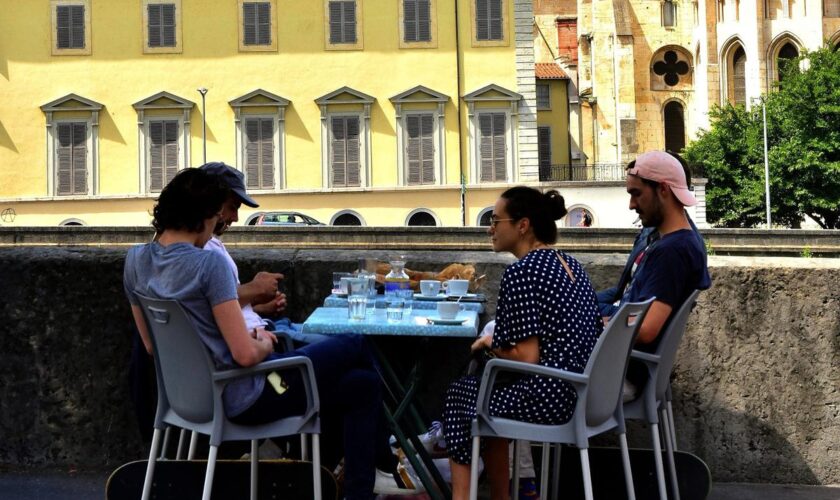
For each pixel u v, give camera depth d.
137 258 4.61
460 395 4.80
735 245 31.80
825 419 6.29
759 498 5.96
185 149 44.41
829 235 31.45
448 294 5.87
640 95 70.12
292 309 6.64
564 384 4.48
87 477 6.21
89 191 44.22
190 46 44.50
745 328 6.32
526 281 4.60
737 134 50.81
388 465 5.38
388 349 5.79
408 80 44.78
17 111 44.25
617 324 4.37
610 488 5.46
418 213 44.72
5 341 6.45
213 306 4.41
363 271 5.90
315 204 44.53
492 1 44.72
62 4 44.25
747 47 62.94
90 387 6.45
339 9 44.62
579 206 44.97
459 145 44.75
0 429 6.46
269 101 44.31
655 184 5.12
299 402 4.54
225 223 5.63
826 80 47.03
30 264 6.44
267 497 5.05
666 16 70.06
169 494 5.08
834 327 6.29
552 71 56.28
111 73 44.34
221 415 4.36
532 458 5.70
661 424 5.59
